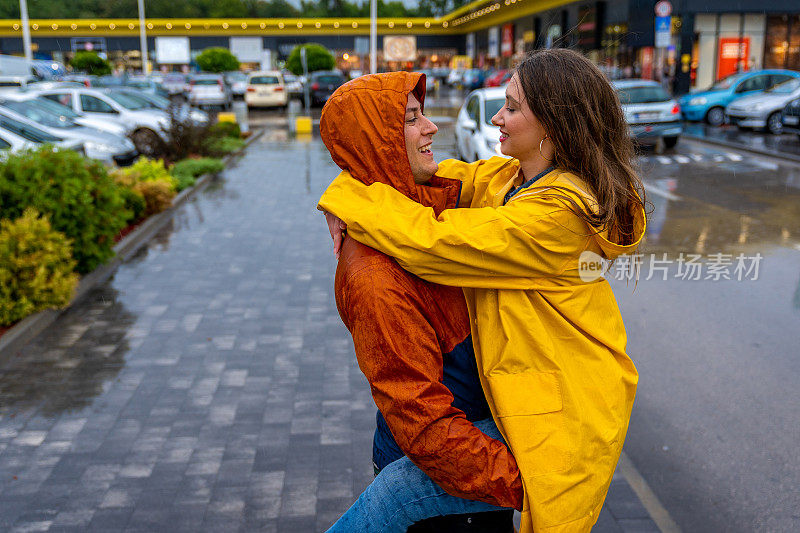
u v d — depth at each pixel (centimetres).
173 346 571
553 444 134
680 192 1163
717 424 443
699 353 548
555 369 136
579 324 140
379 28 7131
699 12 3344
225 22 7044
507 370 139
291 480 383
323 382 505
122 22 6988
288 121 2959
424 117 154
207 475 389
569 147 141
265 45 7181
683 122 2394
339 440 425
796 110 1792
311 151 1947
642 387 495
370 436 429
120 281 749
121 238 902
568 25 4175
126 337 591
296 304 675
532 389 137
